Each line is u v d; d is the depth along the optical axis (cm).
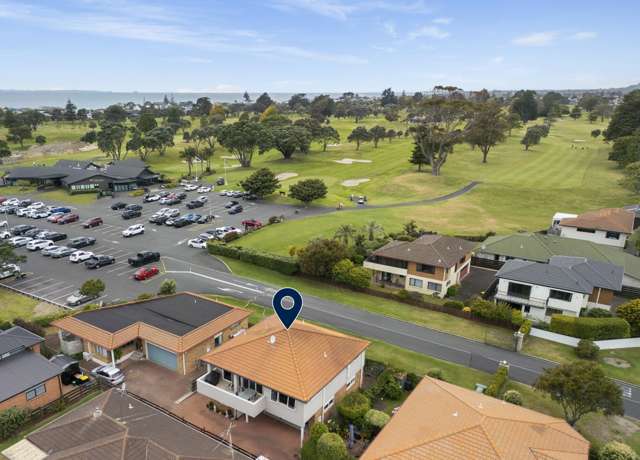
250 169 14688
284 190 11781
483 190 11406
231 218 9394
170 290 5619
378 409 3584
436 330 5019
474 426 2594
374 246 7050
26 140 19962
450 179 12519
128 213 9375
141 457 2580
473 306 5256
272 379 3216
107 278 6256
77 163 13825
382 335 4862
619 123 16038
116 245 7738
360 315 5331
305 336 3591
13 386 3378
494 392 3681
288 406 3161
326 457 2769
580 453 2547
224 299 5653
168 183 12962
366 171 14150
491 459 2378
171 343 4012
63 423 2886
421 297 5834
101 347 4125
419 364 4303
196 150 15538
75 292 5756
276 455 3052
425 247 6156
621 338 4747
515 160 15225
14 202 10475
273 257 6700
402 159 15612
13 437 3198
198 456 2664
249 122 14950
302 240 7831
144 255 6850
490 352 4581
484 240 7888
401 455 2492
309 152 17400
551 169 13725
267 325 3975
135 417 2952
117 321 4369
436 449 2494
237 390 3397
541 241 6962
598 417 3581
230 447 2858
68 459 2548
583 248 6694
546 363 4409
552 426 2745
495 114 14162
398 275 6266
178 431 2898
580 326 4759
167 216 9206
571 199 10562
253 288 6031
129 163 13550
